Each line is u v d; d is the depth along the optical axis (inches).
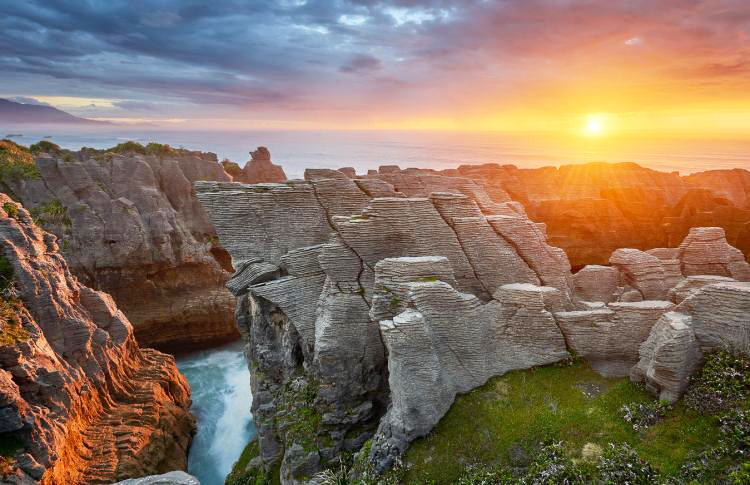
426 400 869.2
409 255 1093.1
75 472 1146.0
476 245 1108.5
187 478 636.7
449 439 861.2
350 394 1055.6
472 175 2534.5
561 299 1008.9
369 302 1066.1
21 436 1018.1
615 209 2381.9
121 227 2251.5
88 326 1380.4
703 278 1016.2
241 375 2011.6
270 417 1151.0
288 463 1025.5
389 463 853.8
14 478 954.1
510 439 837.2
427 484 808.9
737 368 789.2
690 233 1175.6
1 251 1273.4
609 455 756.6
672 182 2618.1
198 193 1206.3
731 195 2635.3
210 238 2669.8
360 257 1083.9
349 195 1227.2
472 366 944.3
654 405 824.3
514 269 1114.7
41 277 1306.6
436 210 1114.7
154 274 2338.8
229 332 2352.4
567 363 967.6
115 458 1224.8
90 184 2320.4
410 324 861.8
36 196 2256.4
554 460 776.9
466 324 940.0
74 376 1277.1
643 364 890.1
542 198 2573.8
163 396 1560.0
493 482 776.3
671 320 848.3
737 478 639.8
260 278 1166.3
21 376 1097.4
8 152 2479.1
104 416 1354.6
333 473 958.4
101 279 2219.5
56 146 2780.5
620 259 1175.0
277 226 1200.8
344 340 1049.5
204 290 2413.9
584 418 841.5
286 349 1148.5
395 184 1444.4
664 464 718.5
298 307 1120.8
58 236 2172.7
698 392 799.7
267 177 3157.0
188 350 2263.8
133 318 2204.7
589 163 2753.4
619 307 960.9
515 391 928.9
